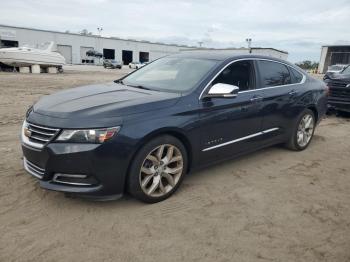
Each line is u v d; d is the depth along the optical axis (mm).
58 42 63625
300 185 4844
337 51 60344
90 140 3562
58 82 17719
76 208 3895
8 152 5602
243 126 4992
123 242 3320
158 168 4059
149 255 3152
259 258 3178
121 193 3816
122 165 3707
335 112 10648
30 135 3844
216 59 4980
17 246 3195
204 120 4391
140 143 3770
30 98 11578
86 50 67750
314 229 3701
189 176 4949
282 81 5789
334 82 9898
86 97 4195
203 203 4156
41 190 4262
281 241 3453
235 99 4805
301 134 6312
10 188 4289
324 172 5395
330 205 4273
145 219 3734
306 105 6160
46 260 3029
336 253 3301
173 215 3846
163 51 78750
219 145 4699
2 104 10141
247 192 4523
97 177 3635
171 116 4047
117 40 71812
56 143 3594
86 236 3389
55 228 3498
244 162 5645
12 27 57719
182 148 4242
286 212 4043
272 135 5625
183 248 3273
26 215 3713
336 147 6836
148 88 4691
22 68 25328
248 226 3699
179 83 4633
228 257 3172
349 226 3793
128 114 3777
